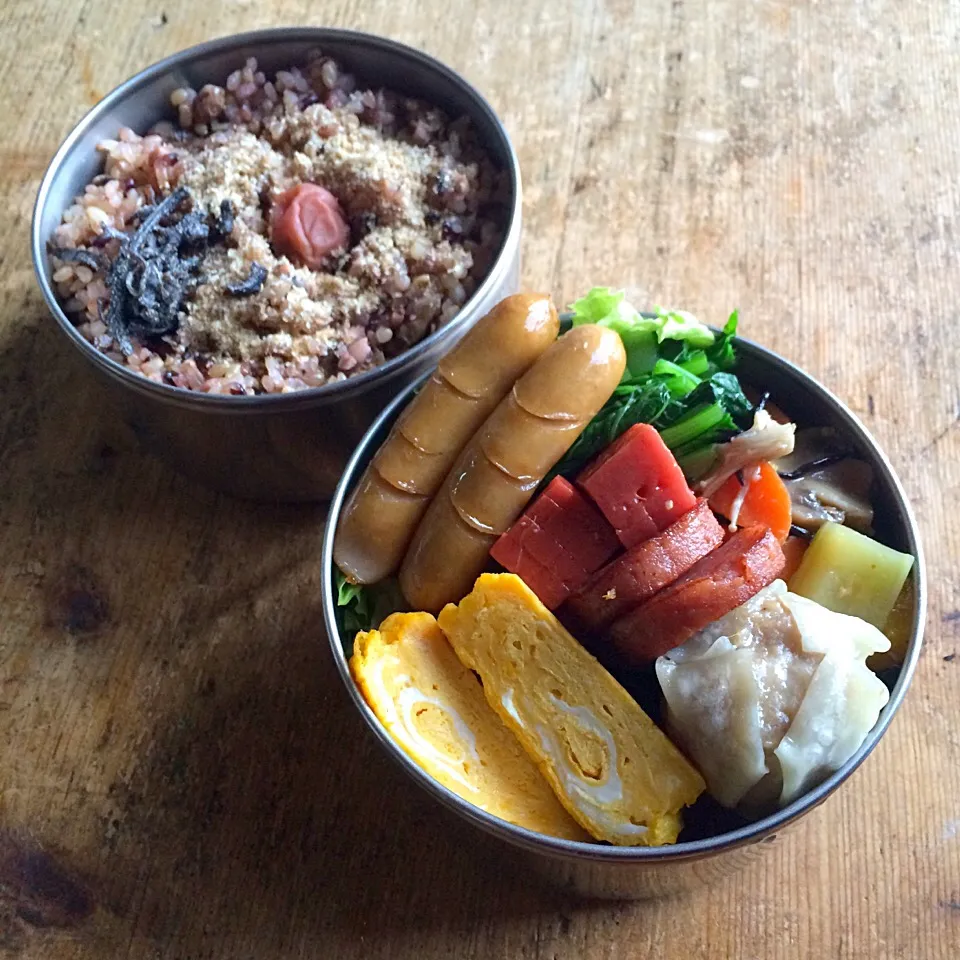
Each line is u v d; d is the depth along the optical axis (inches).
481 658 10.0
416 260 12.5
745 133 15.0
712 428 10.8
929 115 15.0
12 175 15.1
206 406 11.1
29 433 13.5
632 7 16.0
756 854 10.1
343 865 11.1
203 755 11.6
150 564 12.7
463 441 10.5
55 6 16.4
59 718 11.9
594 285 13.9
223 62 13.7
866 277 13.8
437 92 13.6
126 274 12.2
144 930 10.9
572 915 10.8
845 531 10.3
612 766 9.7
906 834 11.0
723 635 9.6
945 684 11.6
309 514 12.9
